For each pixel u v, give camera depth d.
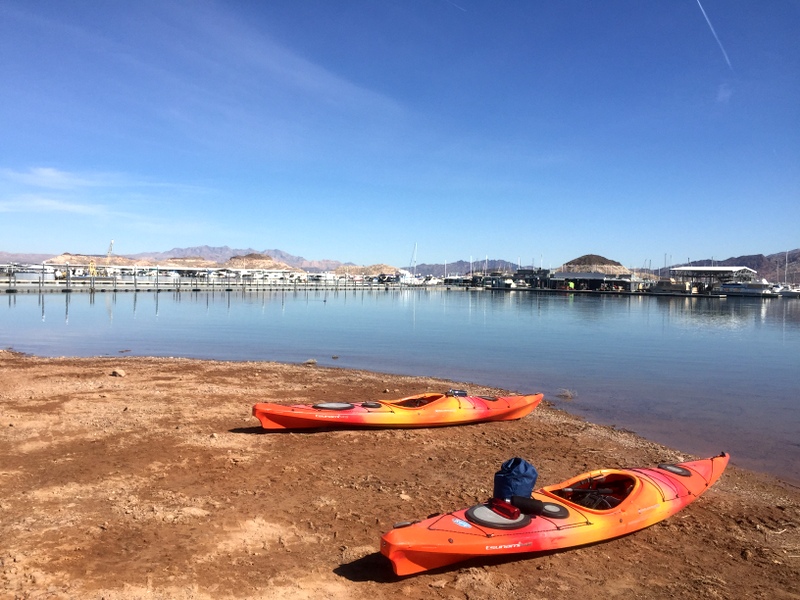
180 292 100.25
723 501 11.05
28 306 61.34
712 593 7.58
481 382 23.59
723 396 21.88
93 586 6.89
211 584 7.10
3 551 7.67
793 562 8.58
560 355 32.69
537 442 14.67
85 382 19.92
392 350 33.50
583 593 7.41
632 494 9.38
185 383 20.42
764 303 121.19
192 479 10.80
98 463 11.43
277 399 18.31
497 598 7.18
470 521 7.87
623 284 166.38
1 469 10.88
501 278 195.12
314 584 7.25
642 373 27.00
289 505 9.77
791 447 15.19
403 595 7.11
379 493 10.50
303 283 144.88
